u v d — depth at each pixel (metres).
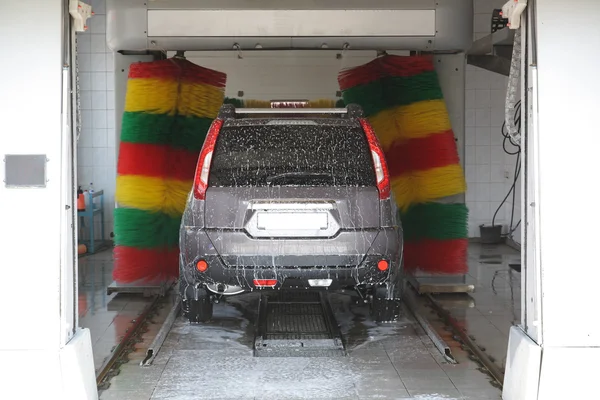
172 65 7.52
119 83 7.64
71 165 4.29
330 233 5.41
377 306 6.10
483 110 11.80
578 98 4.00
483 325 6.50
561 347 4.03
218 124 5.79
